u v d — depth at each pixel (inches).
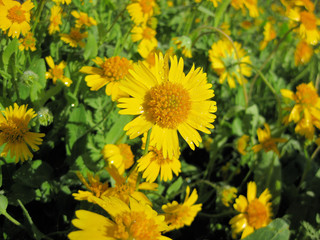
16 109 7.4
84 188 9.3
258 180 12.4
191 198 9.1
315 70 17.4
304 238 10.9
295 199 12.4
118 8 15.3
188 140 6.3
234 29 20.9
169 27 16.1
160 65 6.5
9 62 8.2
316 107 11.9
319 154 15.7
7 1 8.0
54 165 10.2
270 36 18.7
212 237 11.4
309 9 14.6
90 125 10.0
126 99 6.1
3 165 8.5
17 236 8.2
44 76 9.3
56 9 9.9
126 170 9.6
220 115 14.5
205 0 13.2
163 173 7.4
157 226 5.7
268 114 16.8
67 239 8.7
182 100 6.2
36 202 9.0
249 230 10.0
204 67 13.6
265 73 17.6
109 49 12.5
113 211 5.5
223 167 13.5
